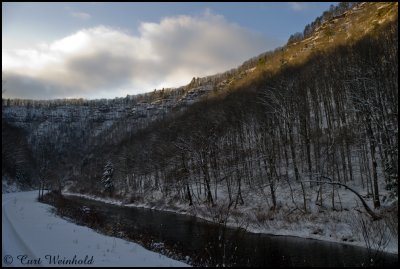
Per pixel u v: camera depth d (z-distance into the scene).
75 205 50.47
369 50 51.12
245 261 18.23
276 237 27.06
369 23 114.75
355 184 37.31
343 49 69.44
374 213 26.27
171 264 12.99
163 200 54.94
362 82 32.66
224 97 101.19
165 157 66.00
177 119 101.12
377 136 33.41
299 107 47.38
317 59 79.00
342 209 30.47
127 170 83.44
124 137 154.00
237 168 42.47
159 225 32.62
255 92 72.56
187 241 23.70
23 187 98.69
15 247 15.21
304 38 192.00
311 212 31.45
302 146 46.16
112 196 72.38
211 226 32.16
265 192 42.00
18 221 24.66
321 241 25.30
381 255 20.41
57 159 181.50
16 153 95.94
